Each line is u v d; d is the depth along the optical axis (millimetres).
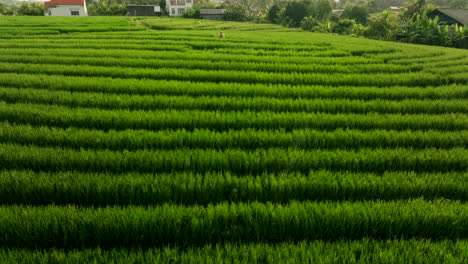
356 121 6934
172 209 3611
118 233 3396
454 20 34000
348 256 3053
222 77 10516
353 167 5117
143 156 4988
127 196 4121
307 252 3049
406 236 3539
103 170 4820
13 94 7812
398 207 3846
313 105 7887
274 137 5891
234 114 7008
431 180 4617
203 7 72688
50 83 8930
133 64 12094
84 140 5645
